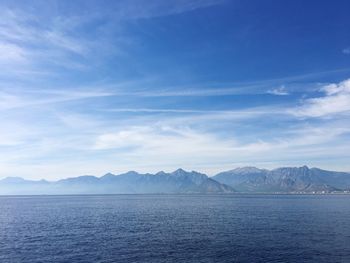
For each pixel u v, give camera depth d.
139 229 98.31
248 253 65.56
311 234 85.88
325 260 60.16
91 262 59.88
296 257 62.28
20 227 103.94
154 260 60.94
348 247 69.94
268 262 59.22
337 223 108.56
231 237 82.94
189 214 149.62
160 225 107.56
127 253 66.19
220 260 60.69
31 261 60.66
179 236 85.00
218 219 125.44
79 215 147.00
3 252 67.50
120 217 136.50
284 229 95.38
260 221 116.88
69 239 81.56
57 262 59.91
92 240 80.06
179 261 60.22
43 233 91.25
